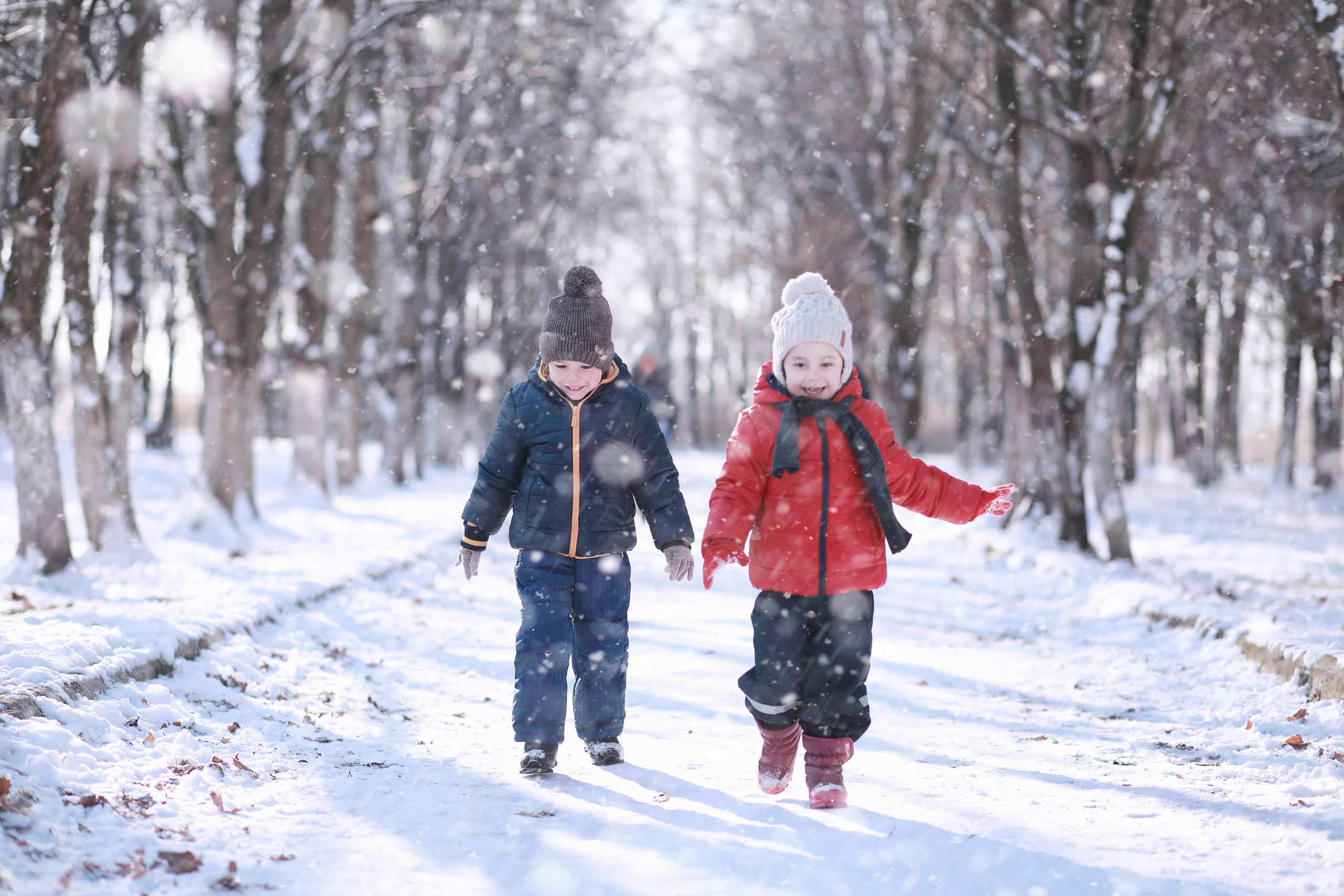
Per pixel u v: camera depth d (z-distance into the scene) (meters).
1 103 10.74
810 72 26.77
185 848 3.15
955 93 20.73
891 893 2.97
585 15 22.00
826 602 3.90
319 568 9.87
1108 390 12.85
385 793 3.90
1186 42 12.51
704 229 52.84
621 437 4.43
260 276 14.30
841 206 29.44
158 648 5.29
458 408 32.88
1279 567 13.74
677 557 4.36
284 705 5.27
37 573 9.40
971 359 41.41
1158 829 3.55
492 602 9.57
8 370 9.42
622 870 3.13
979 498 4.00
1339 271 17.61
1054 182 18.22
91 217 10.84
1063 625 9.10
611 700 4.45
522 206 29.12
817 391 4.00
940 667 7.15
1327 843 3.31
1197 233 18.11
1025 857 3.25
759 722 3.94
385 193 26.00
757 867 3.17
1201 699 6.14
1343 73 10.22
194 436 48.38
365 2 17.59
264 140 14.37
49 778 3.47
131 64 11.64
